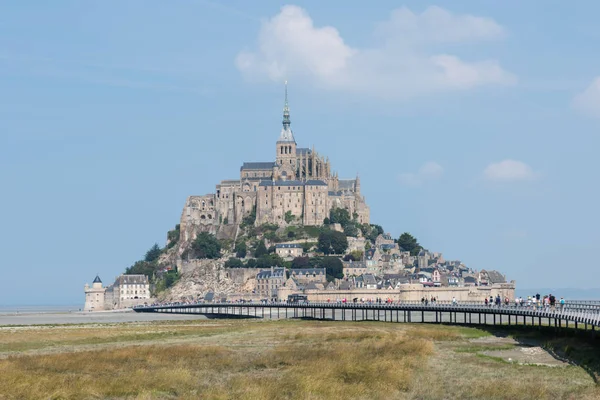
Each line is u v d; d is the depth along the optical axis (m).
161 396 127.06
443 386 130.88
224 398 124.31
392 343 187.88
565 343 182.75
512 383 130.62
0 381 135.88
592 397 118.56
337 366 148.75
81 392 128.50
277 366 154.12
